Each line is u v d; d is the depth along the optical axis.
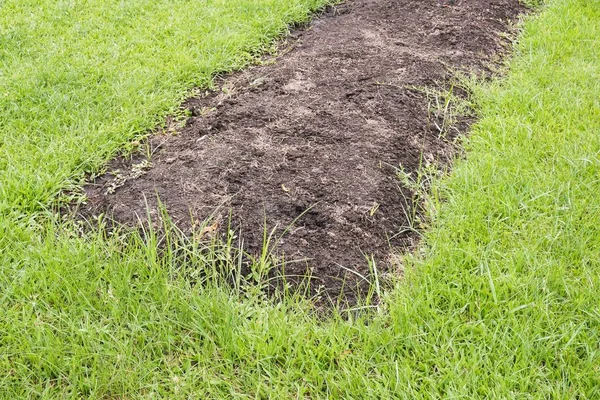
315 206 3.10
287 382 2.26
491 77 4.35
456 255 2.77
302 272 2.77
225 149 3.52
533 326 2.39
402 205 3.18
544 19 5.16
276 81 4.24
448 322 2.43
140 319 2.49
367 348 2.35
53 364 2.30
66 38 4.63
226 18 5.05
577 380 2.20
